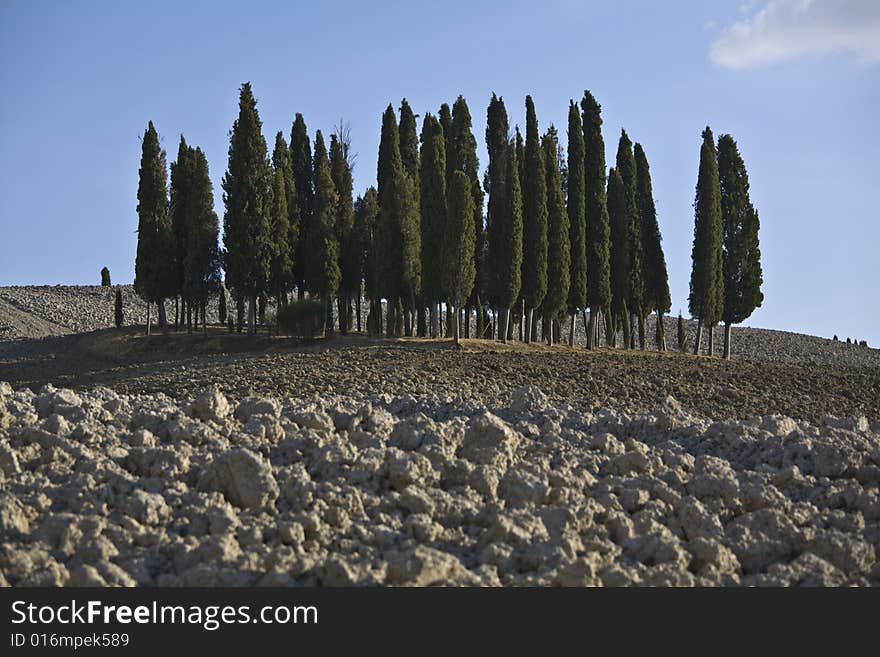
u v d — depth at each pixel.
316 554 8.51
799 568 9.05
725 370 38.84
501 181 47.03
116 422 11.54
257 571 8.20
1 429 10.75
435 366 35.59
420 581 8.08
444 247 42.28
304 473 9.77
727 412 32.19
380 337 46.03
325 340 45.66
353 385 31.80
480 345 42.12
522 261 46.50
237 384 32.12
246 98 47.00
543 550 8.68
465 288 42.41
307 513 8.97
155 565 8.35
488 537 8.98
